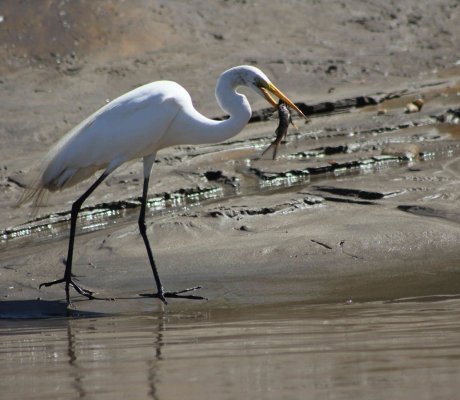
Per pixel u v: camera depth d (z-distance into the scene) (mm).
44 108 21453
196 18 26438
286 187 15727
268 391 6047
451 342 7293
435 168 15555
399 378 6191
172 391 6215
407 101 20656
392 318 8617
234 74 12094
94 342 8469
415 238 11875
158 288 10750
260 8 27422
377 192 13969
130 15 25828
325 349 7312
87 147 11539
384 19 27359
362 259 11445
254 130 19422
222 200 15266
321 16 27312
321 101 20359
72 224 11375
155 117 11633
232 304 10219
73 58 24156
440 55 24859
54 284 11188
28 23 25000
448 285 10297
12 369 7340
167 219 13422
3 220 15141
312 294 10328
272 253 11812
